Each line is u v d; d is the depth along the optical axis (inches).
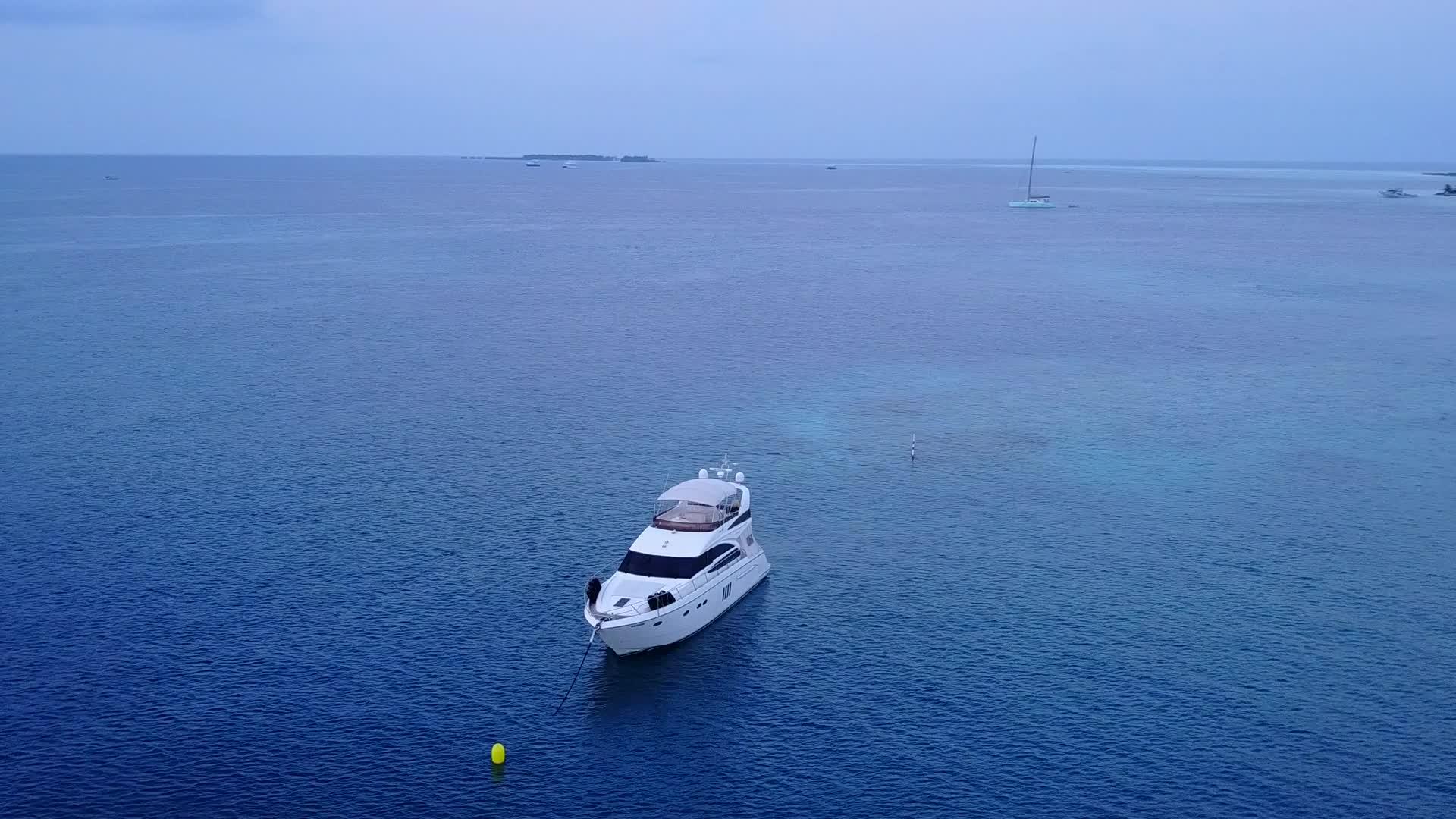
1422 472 3634.4
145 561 2859.3
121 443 3801.7
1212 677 2343.8
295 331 5762.8
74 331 5610.2
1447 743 2114.9
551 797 1977.1
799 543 3085.6
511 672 2385.6
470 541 3031.5
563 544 3019.2
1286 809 1927.9
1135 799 1955.0
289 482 3447.3
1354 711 2219.5
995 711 2228.1
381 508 3253.0
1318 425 4160.9
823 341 5718.5
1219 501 3378.4
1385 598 2723.9
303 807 1924.2
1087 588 2783.0
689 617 2529.5
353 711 2218.3
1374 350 5477.4
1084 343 5684.1
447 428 4047.7
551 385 4717.0
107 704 2209.6
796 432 4072.3
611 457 3759.8
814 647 2509.8
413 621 2581.2
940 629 2581.2
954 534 3139.8
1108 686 2311.8
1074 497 3422.7
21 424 3991.1
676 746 2133.4
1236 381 4835.1
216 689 2277.3
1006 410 4389.8
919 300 7062.0
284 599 2669.8
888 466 3710.6
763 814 1932.8
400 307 6599.4
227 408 4256.9
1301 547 3034.0
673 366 5123.0
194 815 1893.5
